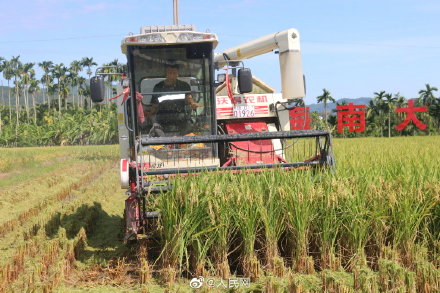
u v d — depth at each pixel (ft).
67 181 59.26
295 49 28.73
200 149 25.61
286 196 20.06
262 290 16.99
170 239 20.01
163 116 26.35
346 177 21.79
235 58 33.37
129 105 26.73
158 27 28.37
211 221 19.38
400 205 20.13
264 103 30.25
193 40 25.90
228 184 20.36
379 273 16.88
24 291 18.66
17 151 130.41
